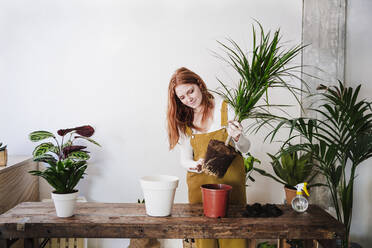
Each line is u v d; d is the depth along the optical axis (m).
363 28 2.73
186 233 1.50
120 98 3.03
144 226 1.49
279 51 3.10
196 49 3.05
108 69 3.02
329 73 2.92
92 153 3.02
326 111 2.86
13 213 1.64
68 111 3.00
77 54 2.99
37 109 2.97
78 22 2.98
